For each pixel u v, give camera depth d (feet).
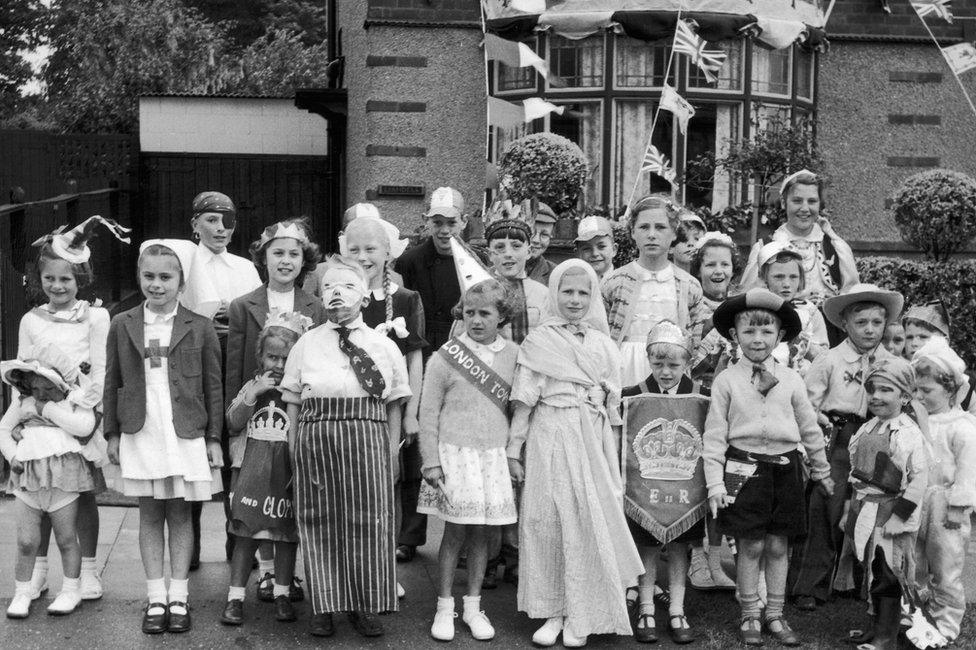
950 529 18.43
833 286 22.74
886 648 17.78
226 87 78.69
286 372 17.70
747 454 18.08
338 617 18.49
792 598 20.22
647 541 18.25
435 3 37.14
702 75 36.29
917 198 33.50
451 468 17.83
